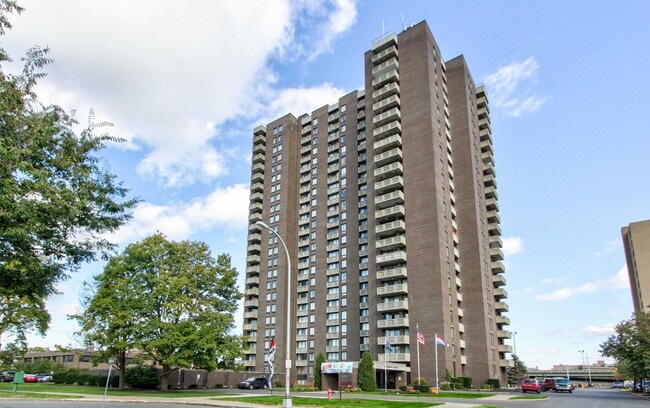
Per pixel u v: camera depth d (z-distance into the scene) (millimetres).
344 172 90188
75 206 14859
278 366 83625
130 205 17156
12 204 12938
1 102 13094
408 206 71875
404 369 62031
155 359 45562
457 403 31188
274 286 90625
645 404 34531
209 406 28953
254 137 108812
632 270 142625
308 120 102188
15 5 13078
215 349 44250
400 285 67250
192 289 45656
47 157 15031
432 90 77062
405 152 75062
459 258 75250
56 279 15938
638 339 58625
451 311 67062
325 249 87812
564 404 33125
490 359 68938
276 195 98250
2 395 35500
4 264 13930
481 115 91375
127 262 47281
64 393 38969
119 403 30594
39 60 14555
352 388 56281
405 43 81625
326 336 81000
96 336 45031
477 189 80438
